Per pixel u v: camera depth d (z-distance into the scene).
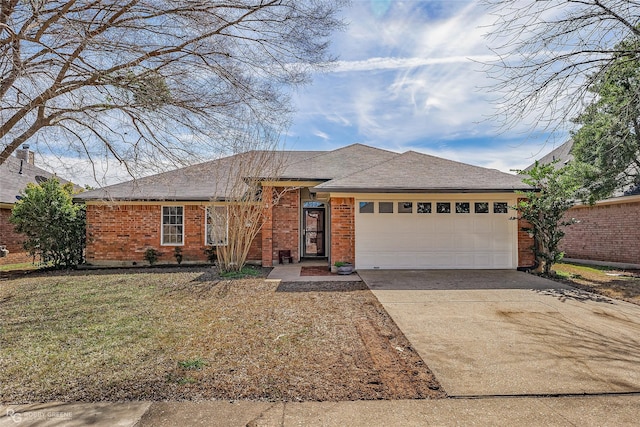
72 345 4.91
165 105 5.76
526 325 5.68
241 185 11.40
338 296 7.77
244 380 3.81
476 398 3.45
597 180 10.14
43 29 4.64
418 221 11.29
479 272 10.66
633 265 12.20
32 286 9.34
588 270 11.62
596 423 3.03
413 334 5.29
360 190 10.48
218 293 8.20
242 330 5.49
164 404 3.33
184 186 13.92
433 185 10.63
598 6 4.71
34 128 5.94
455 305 6.94
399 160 13.27
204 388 3.63
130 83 5.49
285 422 3.04
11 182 17.95
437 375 3.94
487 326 5.66
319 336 5.20
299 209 13.79
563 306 6.83
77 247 13.23
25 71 4.63
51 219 12.64
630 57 5.04
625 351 4.58
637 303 7.05
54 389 3.63
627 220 12.53
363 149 16.89
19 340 5.12
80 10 4.70
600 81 5.27
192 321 5.99
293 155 17.12
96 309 6.86
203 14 5.15
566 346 4.77
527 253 11.23
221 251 12.21
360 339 5.08
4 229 16.16
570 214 14.86
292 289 8.57
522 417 3.12
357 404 3.34
